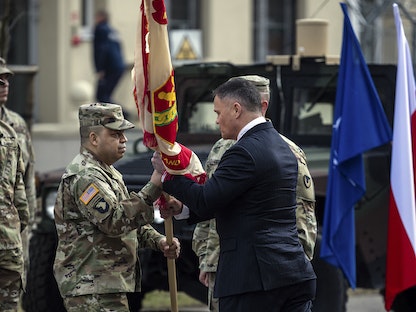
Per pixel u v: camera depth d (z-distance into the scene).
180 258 16.92
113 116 13.34
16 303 15.04
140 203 12.99
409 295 20.11
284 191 12.41
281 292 12.31
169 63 12.57
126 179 16.89
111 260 13.22
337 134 17.14
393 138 17.09
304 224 14.01
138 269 13.59
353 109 17.14
